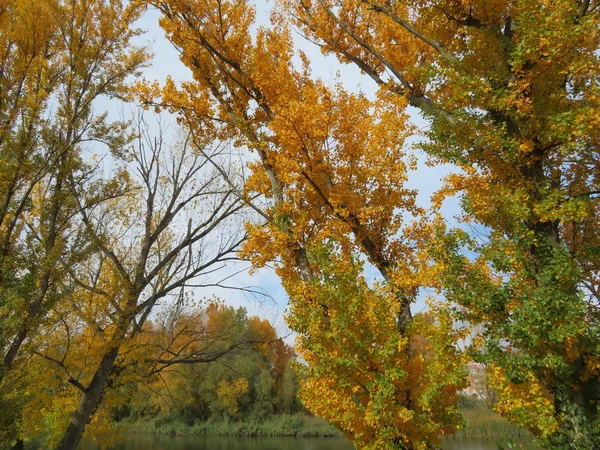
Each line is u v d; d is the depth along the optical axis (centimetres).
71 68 1052
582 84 543
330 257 545
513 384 473
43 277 879
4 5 939
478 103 567
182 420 3219
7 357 812
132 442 2645
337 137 668
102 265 1161
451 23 629
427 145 630
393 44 844
